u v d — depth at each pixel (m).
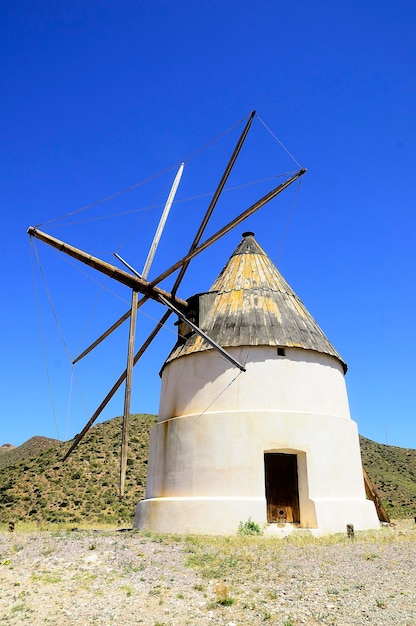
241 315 18.33
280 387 16.70
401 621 6.89
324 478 15.84
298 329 18.16
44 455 49.78
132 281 18.34
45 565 10.14
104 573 9.57
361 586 8.47
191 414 16.97
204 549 11.51
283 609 7.55
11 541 12.40
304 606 7.62
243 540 12.91
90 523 32.00
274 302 19.02
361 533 14.99
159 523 15.60
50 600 8.26
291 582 8.78
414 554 10.94
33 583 9.11
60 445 52.59
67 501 37.25
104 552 10.98
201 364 17.62
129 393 16.19
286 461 16.30
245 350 17.16
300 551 11.38
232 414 16.08
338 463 16.39
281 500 15.77
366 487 20.83
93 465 45.03
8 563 10.37
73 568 9.92
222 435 15.91
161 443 17.55
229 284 20.22
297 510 15.71
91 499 37.75
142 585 8.88
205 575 9.34
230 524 14.52
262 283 19.91
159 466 17.30
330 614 7.25
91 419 21.12
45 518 33.69
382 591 8.17
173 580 9.12
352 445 17.25
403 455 59.31
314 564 10.01
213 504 14.87
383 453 59.06
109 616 7.55
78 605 8.02
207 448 15.98
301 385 16.97
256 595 8.21
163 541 12.55
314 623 6.98
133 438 52.38
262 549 11.62
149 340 21.11
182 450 16.52
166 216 20.55
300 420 16.12
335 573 9.30
